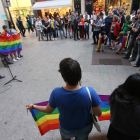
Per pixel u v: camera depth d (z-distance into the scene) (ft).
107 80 12.96
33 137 7.66
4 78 14.97
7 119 9.05
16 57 20.65
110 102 4.51
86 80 13.15
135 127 3.95
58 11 56.49
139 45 14.24
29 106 4.89
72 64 3.68
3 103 10.72
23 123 8.65
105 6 51.70
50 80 13.84
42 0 52.39
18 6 55.47
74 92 3.79
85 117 4.16
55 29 32.24
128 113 3.85
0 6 32.17
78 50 23.08
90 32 38.75
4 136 7.82
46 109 4.38
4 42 17.51
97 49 21.57
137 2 44.50
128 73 14.07
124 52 20.51
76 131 4.39
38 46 27.91
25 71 16.37
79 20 29.07
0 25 32.30
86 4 52.42
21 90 12.39
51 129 7.41
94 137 7.37
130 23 19.98
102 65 16.37
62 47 25.73
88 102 3.83
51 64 17.89
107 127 7.93
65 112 4.01
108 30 23.66
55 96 3.95
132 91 3.90
